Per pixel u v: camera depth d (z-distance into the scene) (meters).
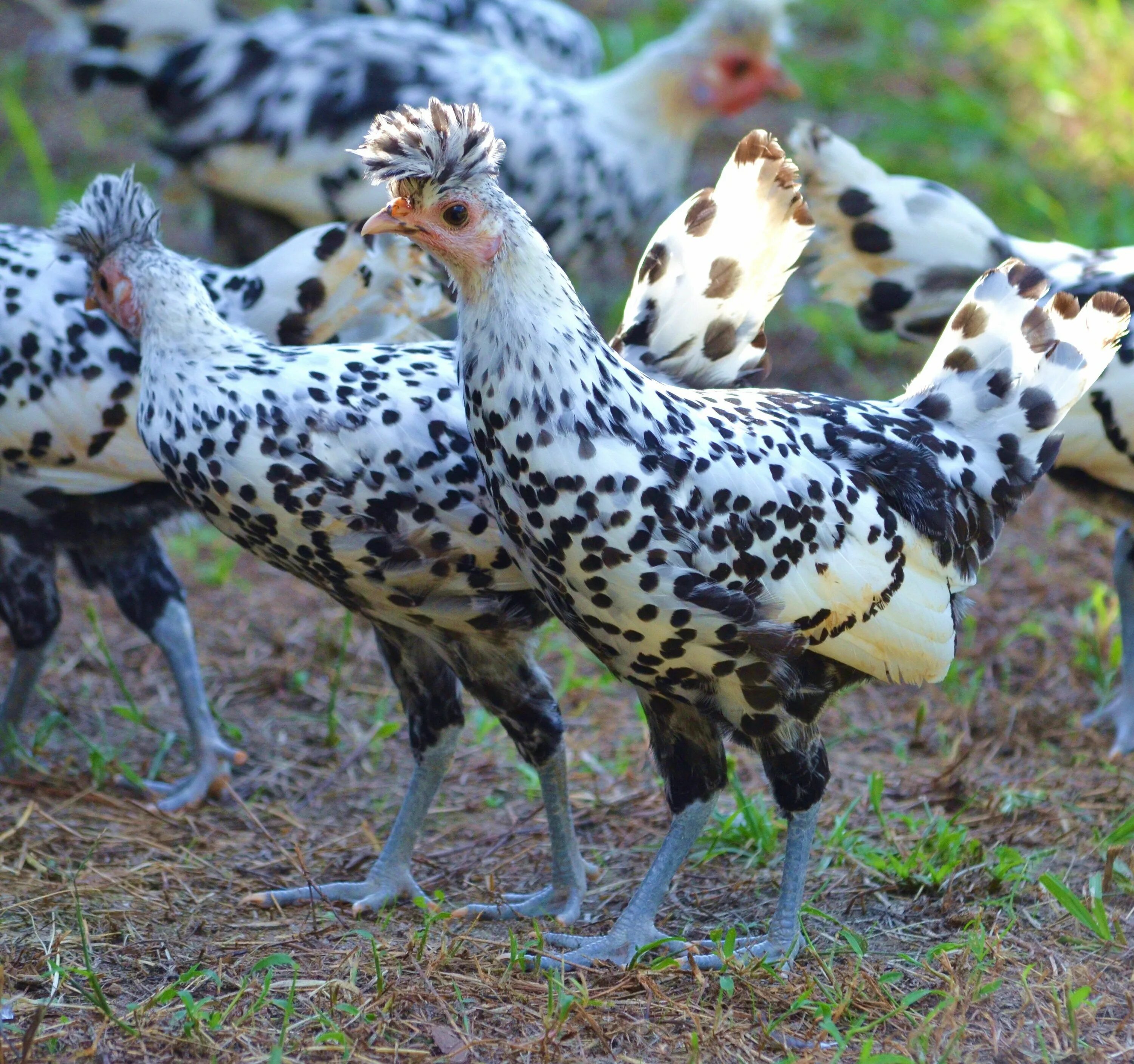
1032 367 7.70
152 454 7.61
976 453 7.68
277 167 12.85
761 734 7.23
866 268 10.02
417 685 8.14
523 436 6.50
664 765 7.57
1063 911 8.11
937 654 7.48
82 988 7.25
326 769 10.21
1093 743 10.32
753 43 14.61
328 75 12.82
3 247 9.22
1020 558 13.15
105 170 19.91
